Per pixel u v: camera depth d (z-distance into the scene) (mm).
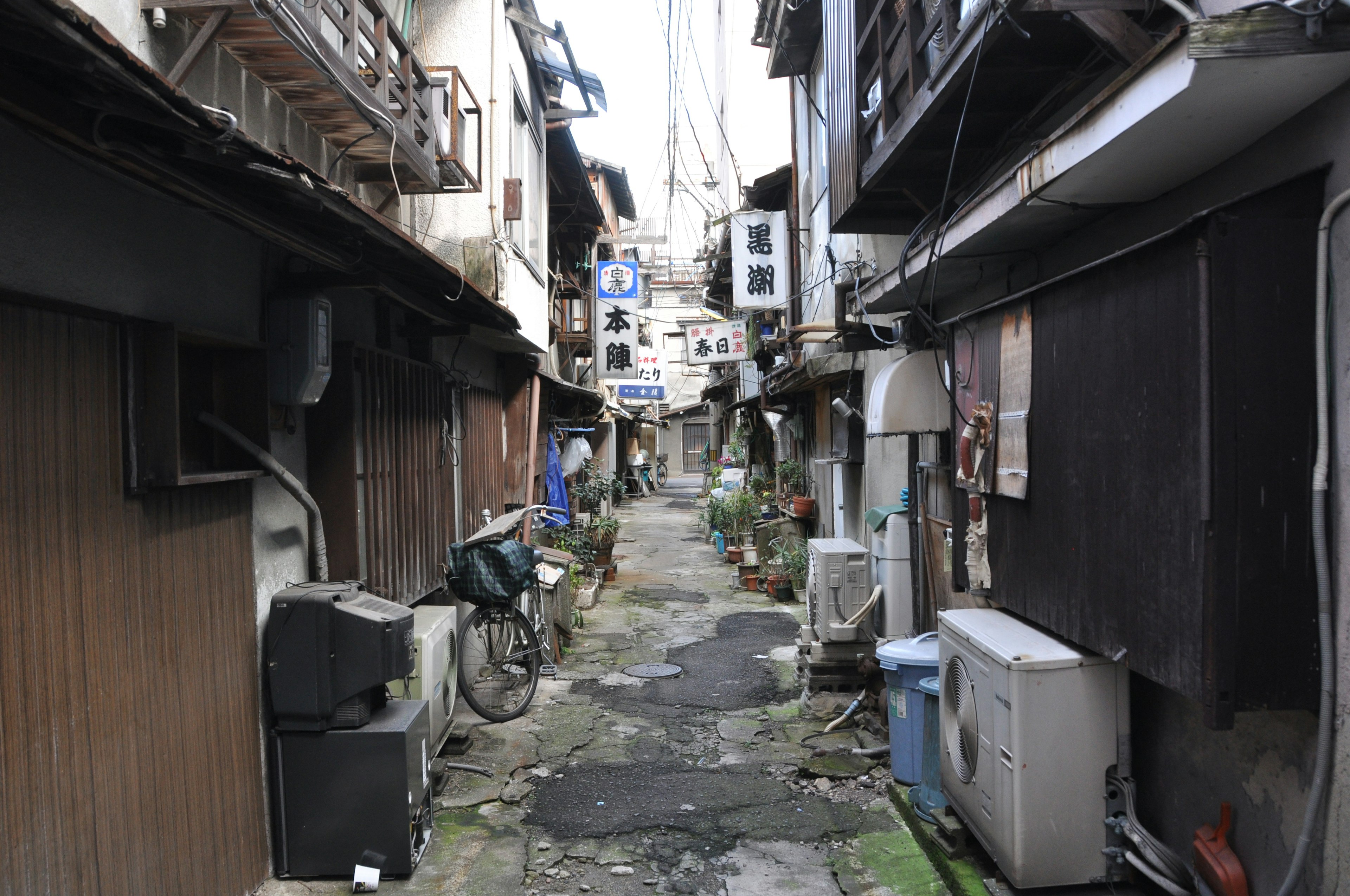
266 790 4145
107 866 2881
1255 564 2566
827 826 4863
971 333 4668
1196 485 2627
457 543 6789
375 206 6312
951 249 4559
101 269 2975
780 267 11922
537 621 8172
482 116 7219
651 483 36000
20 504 2547
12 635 2494
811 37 10289
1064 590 3613
